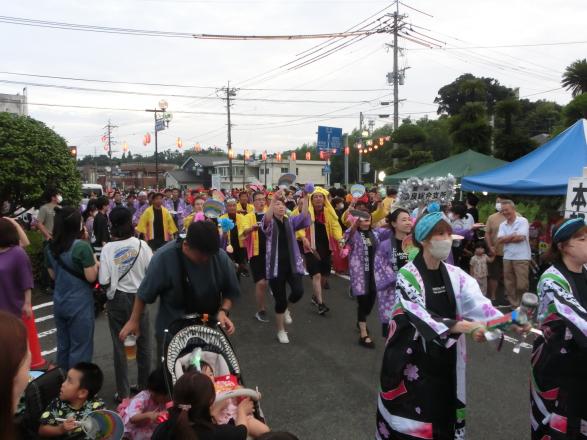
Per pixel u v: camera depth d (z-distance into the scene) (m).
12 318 1.32
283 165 57.09
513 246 7.51
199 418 2.47
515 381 4.93
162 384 3.22
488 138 18.09
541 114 39.62
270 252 6.11
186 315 3.31
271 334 6.50
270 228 6.11
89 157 106.75
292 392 4.73
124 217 4.41
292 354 5.76
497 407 4.36
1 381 1.22
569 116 14.03
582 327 2.69
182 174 63.97
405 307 2.80
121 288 4.35
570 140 9.51
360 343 6.08
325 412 4.32
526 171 9.48
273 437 2.14
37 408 3.37
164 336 3.10
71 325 4.32
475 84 20.17
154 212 10.28
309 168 59.06
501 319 2.57
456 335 2.68
